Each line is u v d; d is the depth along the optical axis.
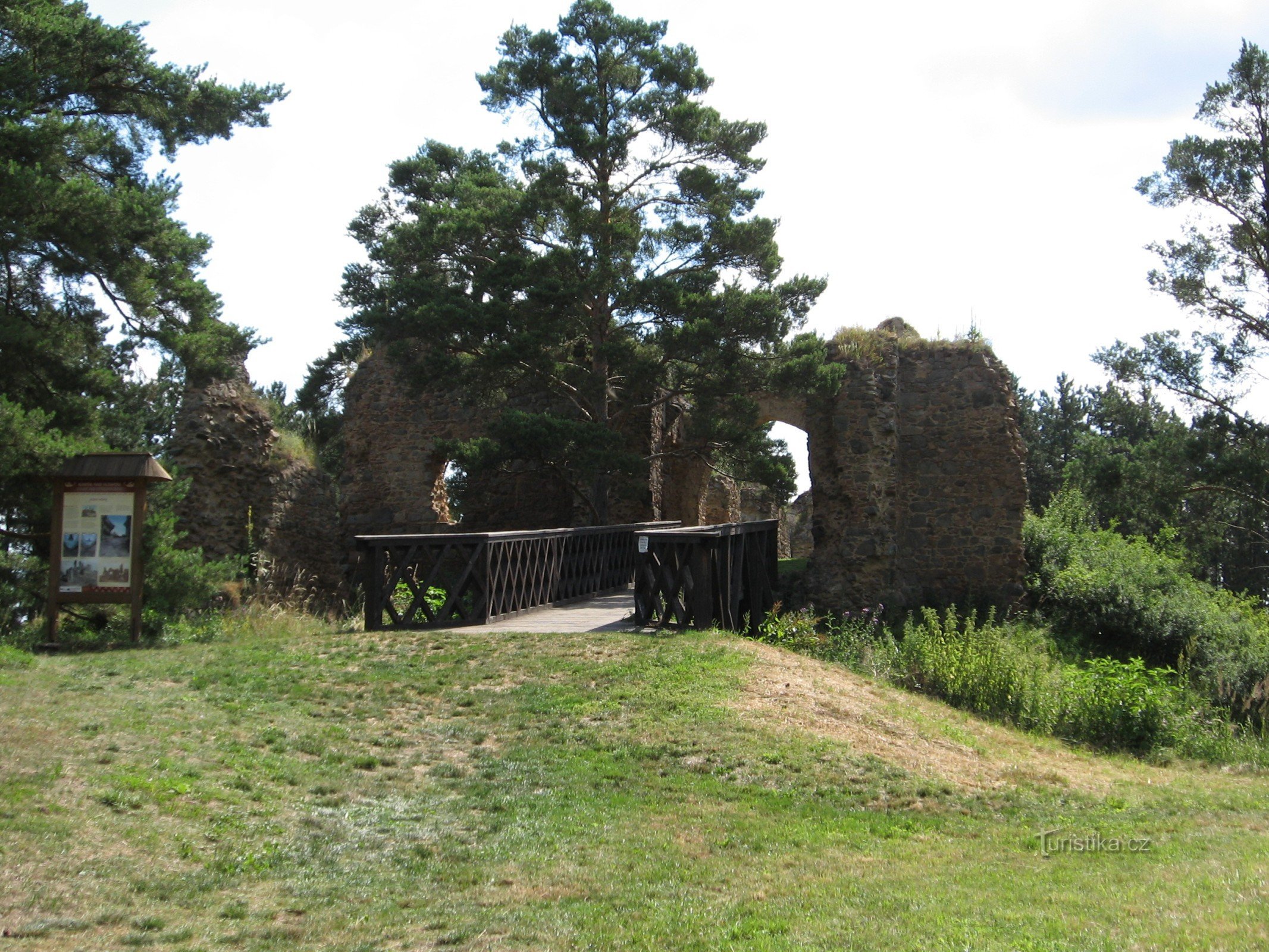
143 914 4.21
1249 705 13.11
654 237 18.78
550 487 21.39
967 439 16.50
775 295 16.75
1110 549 17.31
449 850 5.40
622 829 5.90
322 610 15.67
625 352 17.22
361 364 22.27
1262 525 29.73
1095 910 4.67
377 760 6.79
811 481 16.84
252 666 8.86
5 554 10.83
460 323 17.34
